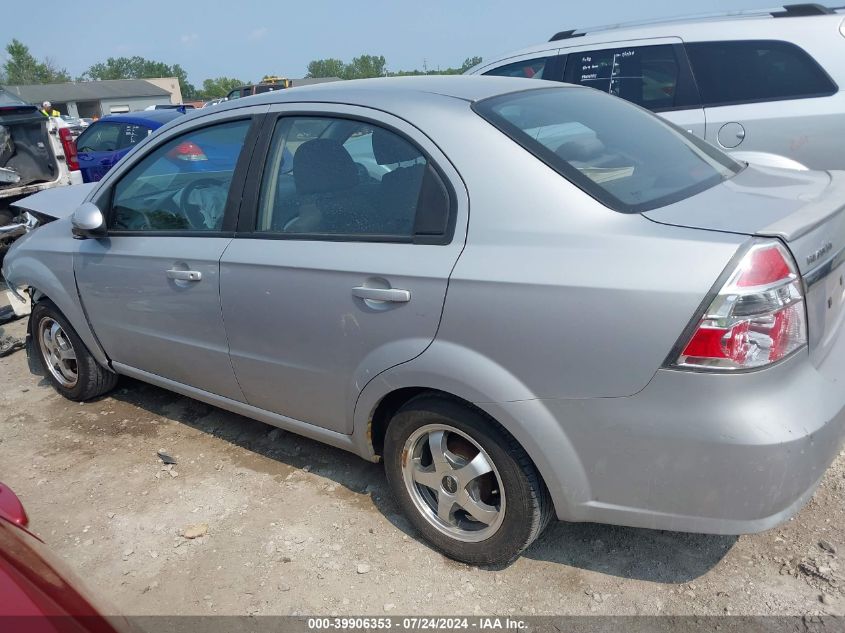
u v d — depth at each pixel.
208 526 2.97
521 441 2.24
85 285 3.74
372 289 2.48
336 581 2.60
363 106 2.69
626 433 2.06
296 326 2.78
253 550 2.80
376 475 3.25
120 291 3.54
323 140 2.77
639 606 2.36
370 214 2.59
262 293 2.85
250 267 2.88
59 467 3.56
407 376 2.45
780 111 5.02
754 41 5.13
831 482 2.88
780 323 1.91
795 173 2.78
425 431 2.56
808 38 4.96
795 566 2.46
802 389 1.99
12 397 4.47
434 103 2.56
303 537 2.86
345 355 2.65
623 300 1.99
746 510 1.98
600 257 2.06
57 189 5.13
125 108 80.56
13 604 1.42
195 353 3.30
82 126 15.56
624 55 5.59
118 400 4.32
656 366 1.97
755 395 1.92
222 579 2.65
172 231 3.30
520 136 2.38
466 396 2.30
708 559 2.54
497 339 2.21
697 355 1.91
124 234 3.52
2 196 6.61
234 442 3.67
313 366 2.79
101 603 1.63
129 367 3.85
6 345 5.22
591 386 2.08
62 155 7.20
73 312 3.89
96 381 4.17
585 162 2.35
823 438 1.97
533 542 2.68
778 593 2.36
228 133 3.12
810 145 5.00
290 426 3.11
